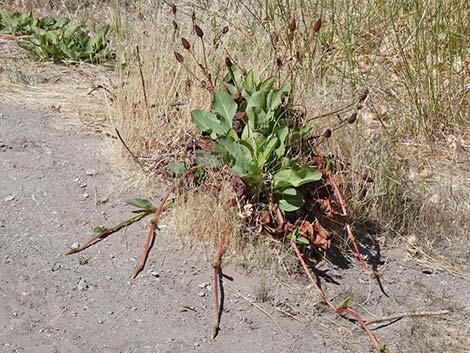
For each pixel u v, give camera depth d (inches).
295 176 72.2
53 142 84.0
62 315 63.4
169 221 73.9
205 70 85.0
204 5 108.0
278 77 85.4
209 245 71.9
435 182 86.2
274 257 71.5
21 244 69.6
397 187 80.4
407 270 74.9
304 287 70.2
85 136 86.2
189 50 81.9
